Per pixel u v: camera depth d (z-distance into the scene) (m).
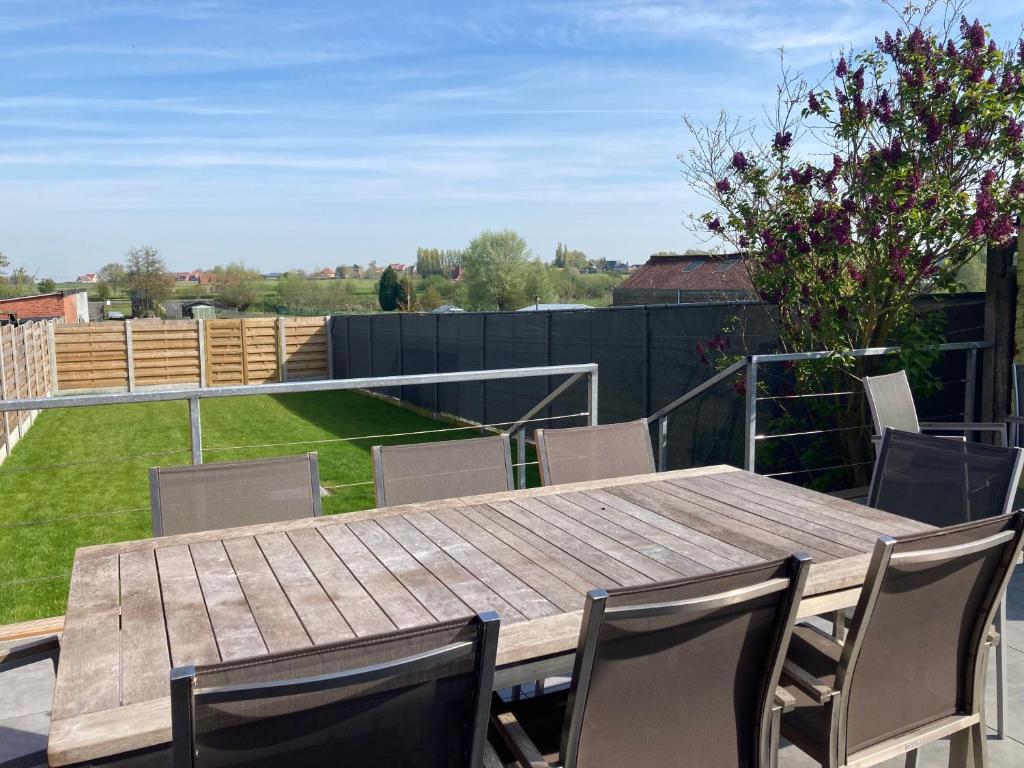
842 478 5.46
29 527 6.23
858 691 1.73
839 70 5.20
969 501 2.51
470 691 1.29
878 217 5.01
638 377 7.20
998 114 4.75
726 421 6.07
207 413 13.69
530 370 3.78
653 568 1.97
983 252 5.48
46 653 1.81
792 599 1.51
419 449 2.91
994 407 5.37
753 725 1.63
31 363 13.18
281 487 2.65
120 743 1.22
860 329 5.22
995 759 2.30
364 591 1.83
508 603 1.75
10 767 1.55
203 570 1.97
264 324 18.53
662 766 1.54
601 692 1.43
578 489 2.78
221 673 1.09
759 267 5.64
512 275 52.06
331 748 1.21
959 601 1.78
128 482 8.14
